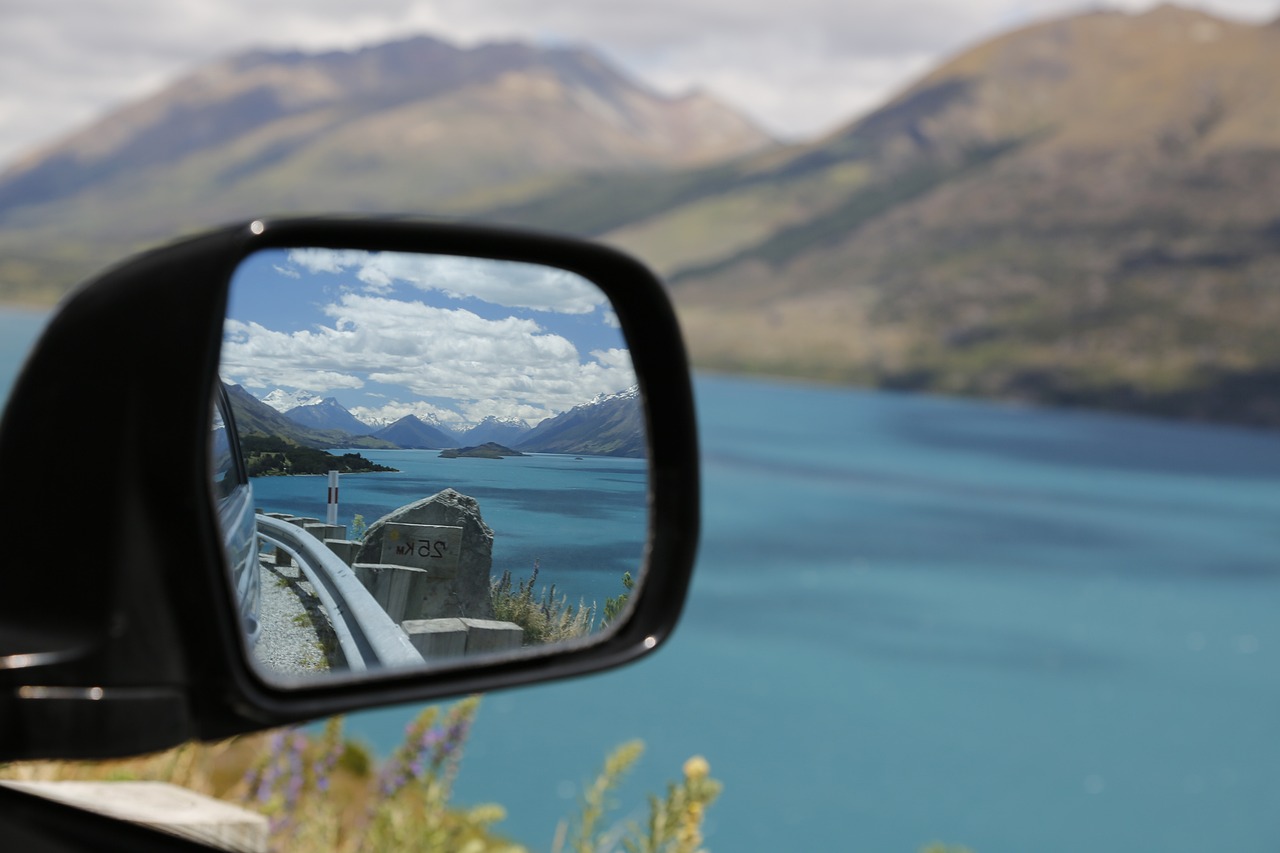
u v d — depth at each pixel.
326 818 2.98
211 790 3.05
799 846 24.83
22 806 1.18
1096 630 70.31
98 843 1.17
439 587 1.40
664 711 37.81
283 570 1.34
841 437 188.62
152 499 0.97
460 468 1.44
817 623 65.56
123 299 1.00
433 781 2.93
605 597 1.52
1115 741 46.03
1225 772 42.78
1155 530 116.19
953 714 47.34
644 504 1.55
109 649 0.95
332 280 1.31
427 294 1.41
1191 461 190.88
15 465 0.98
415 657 1.37
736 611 67.44
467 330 1.44
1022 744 43.53
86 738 0.94
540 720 29.03
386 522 1.36
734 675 49.84
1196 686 58.00
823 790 31.16
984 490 139.00
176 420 0.98
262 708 1.03
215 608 0.99
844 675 52.81
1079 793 37.59
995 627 68.69
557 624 1.46
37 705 0.93
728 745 34.81
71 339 0.99
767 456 154.88
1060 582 86.62
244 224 1.09
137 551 0.96
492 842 3.10
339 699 1.13
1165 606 80.12
